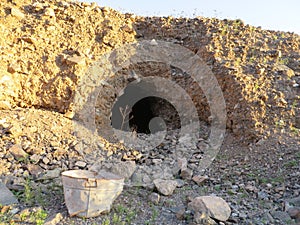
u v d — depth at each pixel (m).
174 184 4.09
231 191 4.09
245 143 5.28
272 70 6.35
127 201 3.71
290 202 3.82
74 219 3.21
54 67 5.97
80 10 7.48
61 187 3.80
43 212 3.29
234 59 6.66
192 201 3.53
